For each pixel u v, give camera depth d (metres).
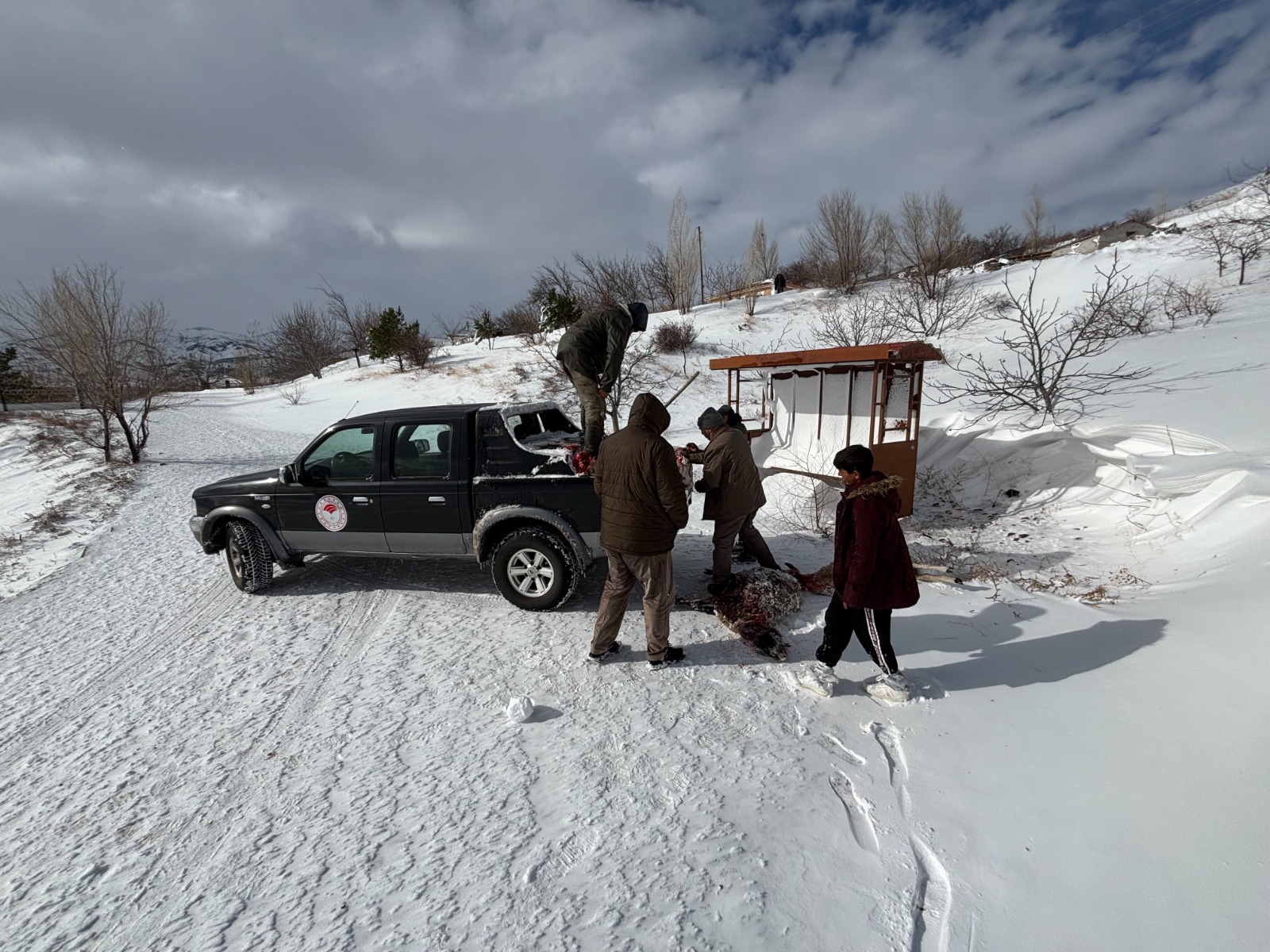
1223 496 4.96
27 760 3.53
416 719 3.65
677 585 5.40
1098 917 2.10
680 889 2.36
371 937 2.25
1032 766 2.86
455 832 2.75
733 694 3.70
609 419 16.03
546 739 3.38
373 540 5.41
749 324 28.38
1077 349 12.11
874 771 2.96
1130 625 3.95
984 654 3.91
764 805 2.77
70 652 4.96
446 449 5.13
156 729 3.76
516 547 4.88
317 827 2.85
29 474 15.23
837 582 3.52
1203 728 2.87
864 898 2.28
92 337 14.06
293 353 42.50
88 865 2.72
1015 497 7.02
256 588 5.81
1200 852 2.25
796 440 8.37
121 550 8.01
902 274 32.19
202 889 2.55
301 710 3.85
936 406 10.73
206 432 21.81
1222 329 11.84
